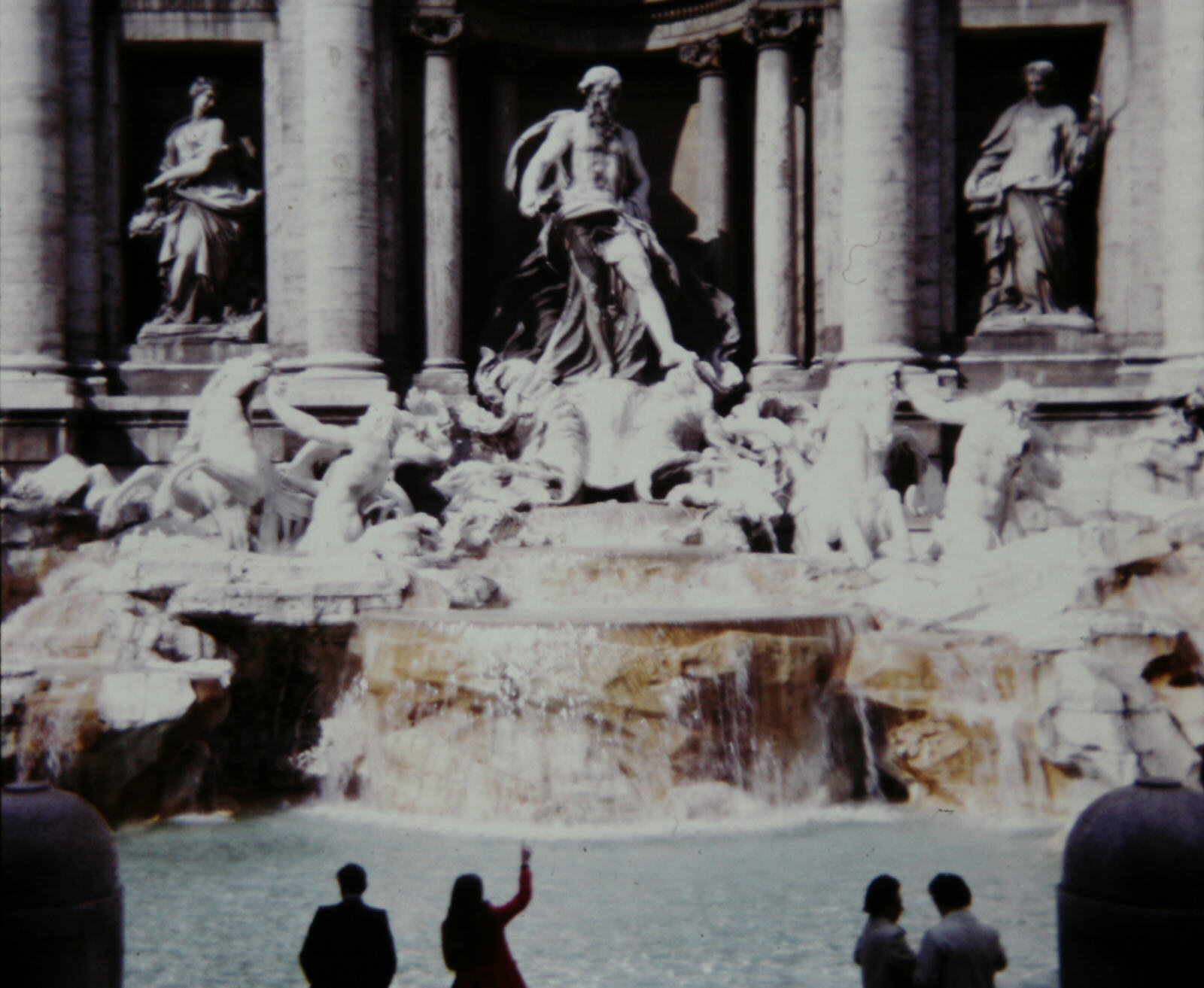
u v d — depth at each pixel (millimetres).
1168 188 27922
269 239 28141
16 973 10242
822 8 28375
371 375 26875
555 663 17797
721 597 21391
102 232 28078
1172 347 27781
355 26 26984
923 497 25719
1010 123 28734
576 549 22594
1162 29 28078
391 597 19828
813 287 29094
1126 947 10227
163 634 19266
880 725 19016
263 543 23172
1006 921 13844
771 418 26328
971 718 18422
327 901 14680
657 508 24812
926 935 9539
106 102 28031
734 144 30359
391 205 28016
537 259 28469
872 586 21047
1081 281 29719
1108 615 18641
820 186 28562
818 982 12188
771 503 24734
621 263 27438
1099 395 27594
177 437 27344
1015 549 20969
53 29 27094
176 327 28297
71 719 17203
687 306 29062
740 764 18094
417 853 16469
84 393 27297
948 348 28609
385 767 18781
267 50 28141
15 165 26812
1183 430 25500
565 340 28125
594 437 26672
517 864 15938
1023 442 22656
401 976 12438
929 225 28250
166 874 15680
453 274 28297
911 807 18797
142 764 17750
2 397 26172
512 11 29406
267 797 19578
